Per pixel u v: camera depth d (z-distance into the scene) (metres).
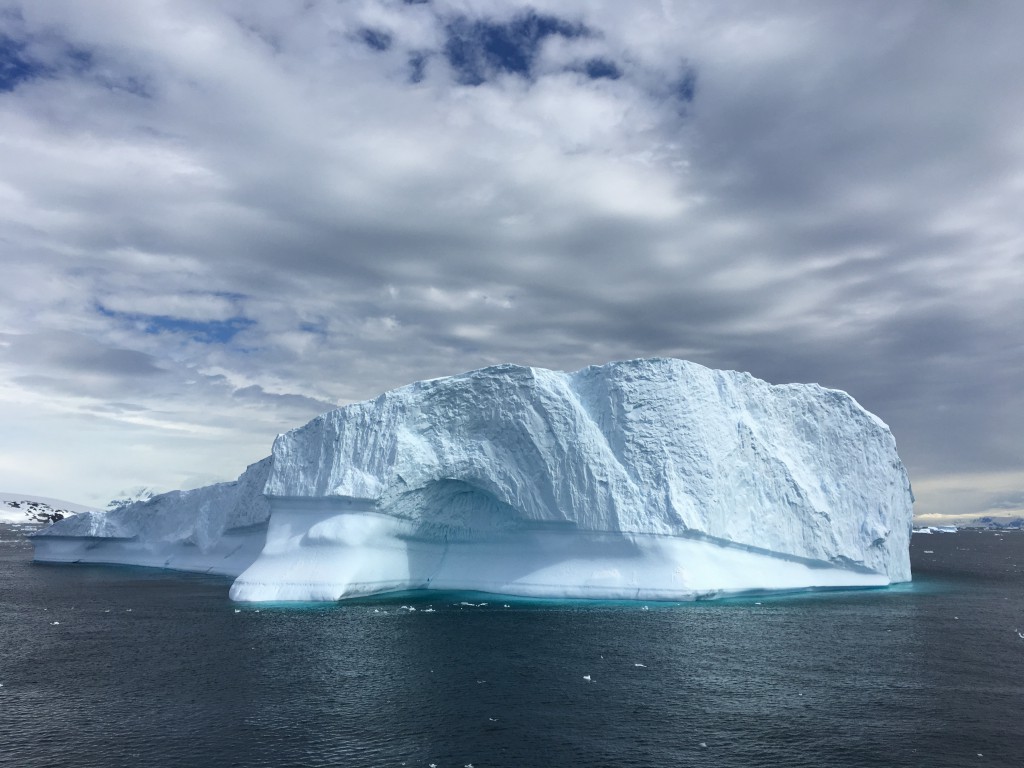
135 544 87.62
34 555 96.00
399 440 50.25
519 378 51.62
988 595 55.78
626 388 53.16
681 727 23.03
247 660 31.41
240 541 73.12
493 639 35.47
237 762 20.14
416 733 22.38
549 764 20.08
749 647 34.16
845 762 20.38
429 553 55.28
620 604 46.38
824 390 61.53
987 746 21.67
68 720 23.61
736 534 52.12
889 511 60.62
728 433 53.94
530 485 50.62
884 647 34.62
